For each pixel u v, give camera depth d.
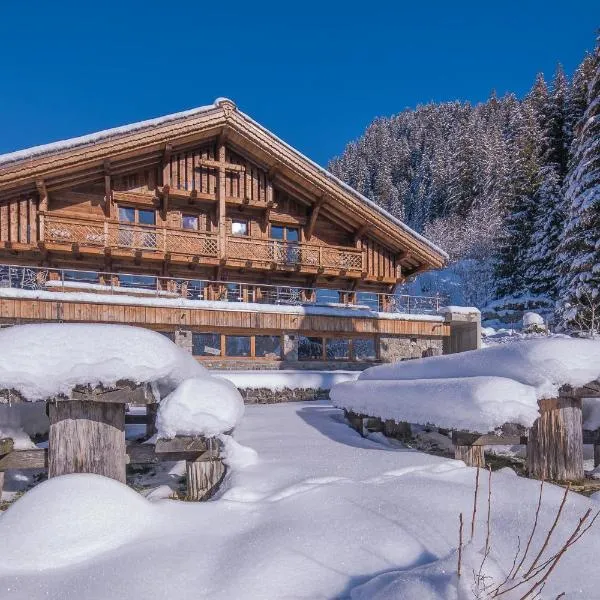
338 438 6.46
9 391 3.83
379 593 2.53
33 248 13.45
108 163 14.05
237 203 16.12
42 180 13.29
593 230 17.30
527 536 3.19
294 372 11.98
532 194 29.20
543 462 5.09
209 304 12.27
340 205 16.81
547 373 4.70
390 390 6.21
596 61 19.50
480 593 2.29
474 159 52.50
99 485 3.55
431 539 3.15
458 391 4.88
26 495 3.47
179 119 14.38
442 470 4.55
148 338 4.30
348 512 3.51
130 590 2.68
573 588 2.60
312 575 2.80
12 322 10.66
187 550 3.10
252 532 3.31
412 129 92.44
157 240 14.80
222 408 4.49
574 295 17.14
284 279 17.02
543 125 32.09
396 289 18.38
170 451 4.38
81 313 11.10
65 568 2.95
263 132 15.46
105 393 4.08
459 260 42.28
